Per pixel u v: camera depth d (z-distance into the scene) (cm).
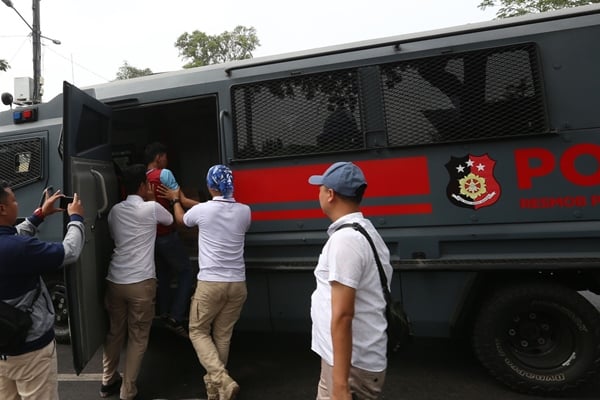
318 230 326
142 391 328
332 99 325
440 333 309
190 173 523
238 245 303
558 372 289
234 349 402
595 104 279
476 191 297
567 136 283
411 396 305
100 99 368
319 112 327
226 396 279
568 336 293
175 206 331
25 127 403
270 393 316
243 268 308
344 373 151
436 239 302
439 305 306
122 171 332
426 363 360
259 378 341
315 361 371
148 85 364
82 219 243
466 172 299
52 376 219
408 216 309
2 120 420
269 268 331
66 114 273
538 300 290
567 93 284
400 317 179
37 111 404
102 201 309
